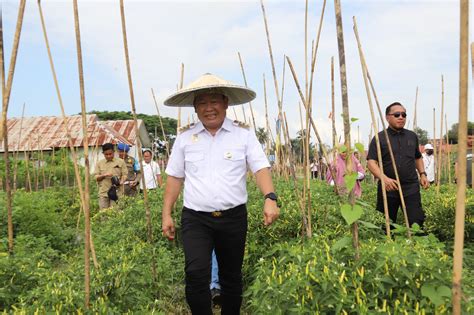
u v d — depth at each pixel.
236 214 3.23
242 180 3.26
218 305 4.25
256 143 3.34
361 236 4.20
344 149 2.61
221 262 3.38
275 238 4.43
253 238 4.42
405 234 3.86
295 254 2.80
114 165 8.91
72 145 3.37
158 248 4.80
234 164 3.21
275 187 6.10
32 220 6.90
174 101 3.53
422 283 2.34
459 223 1.73
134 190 9.38
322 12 3.89
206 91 3.18
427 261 2.43
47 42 3.46
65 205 10.77
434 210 6.14
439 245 2.81
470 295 2.37
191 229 3.21
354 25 3.73
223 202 3.16
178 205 5.66
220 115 3.21
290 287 2.36
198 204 3.19
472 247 5.26
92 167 19.69
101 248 4.77
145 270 3.79
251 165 3.31
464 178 1.72
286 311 2.35
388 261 2.44
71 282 3.05
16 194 7.97
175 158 3.38
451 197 6.26
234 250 3.30
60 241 6.91
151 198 6.68
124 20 3.67
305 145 4.09
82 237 7.32
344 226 4.33
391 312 2.27
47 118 26.30
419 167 5.84
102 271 3.28
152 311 3.04
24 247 4.90
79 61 2.93
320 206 4.73
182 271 4.59
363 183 9.05
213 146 3.23
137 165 9.75
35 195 8.95
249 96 3.56
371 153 5.49
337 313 2.15
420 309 2.25
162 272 4.11
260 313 2.46
